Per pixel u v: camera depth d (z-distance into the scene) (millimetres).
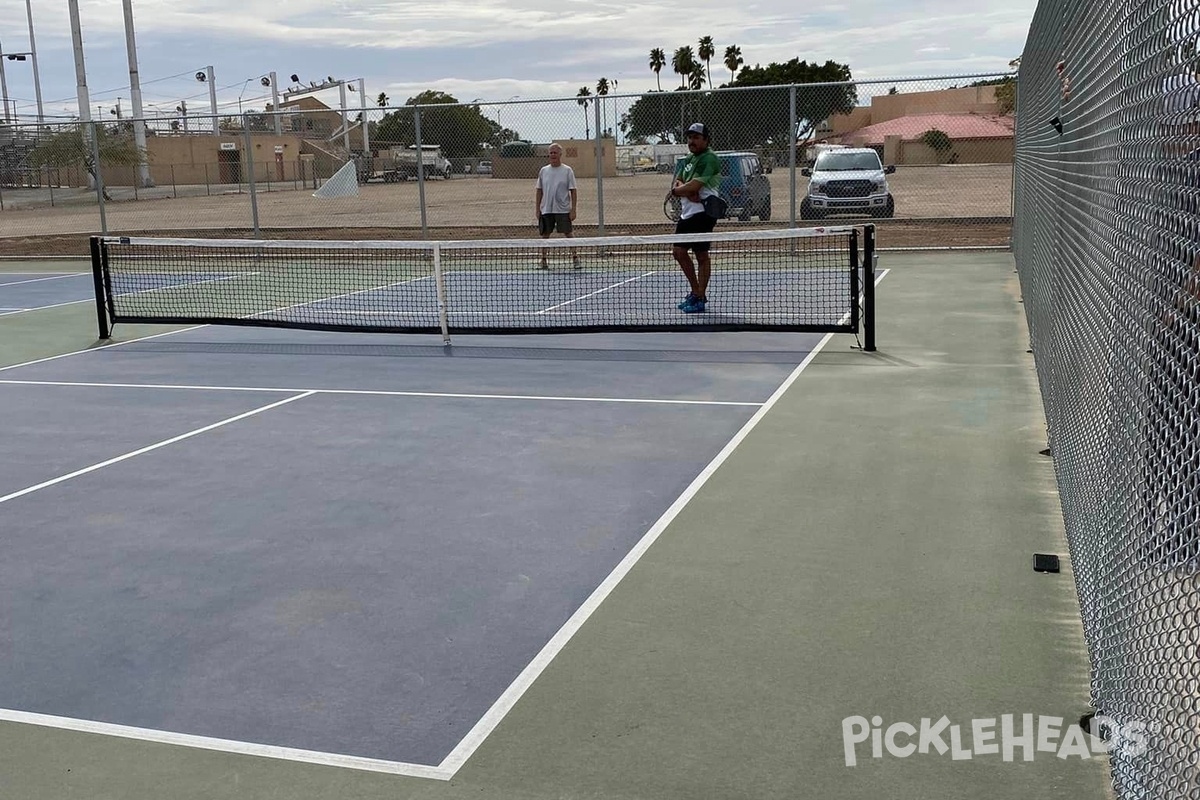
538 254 19312
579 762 3352
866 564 4891
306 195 35812
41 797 3252
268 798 3211
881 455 6621
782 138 18578
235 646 4285
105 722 3711
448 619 4469
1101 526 3635
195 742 3555
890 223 19188
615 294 14453
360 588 4832
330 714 3713
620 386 8898
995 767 3229
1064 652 3963
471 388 9016
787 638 4164
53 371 10312
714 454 6773
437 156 20844
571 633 4289
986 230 20547
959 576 4711
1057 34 6820
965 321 11508
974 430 7125
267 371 10039
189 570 5121
